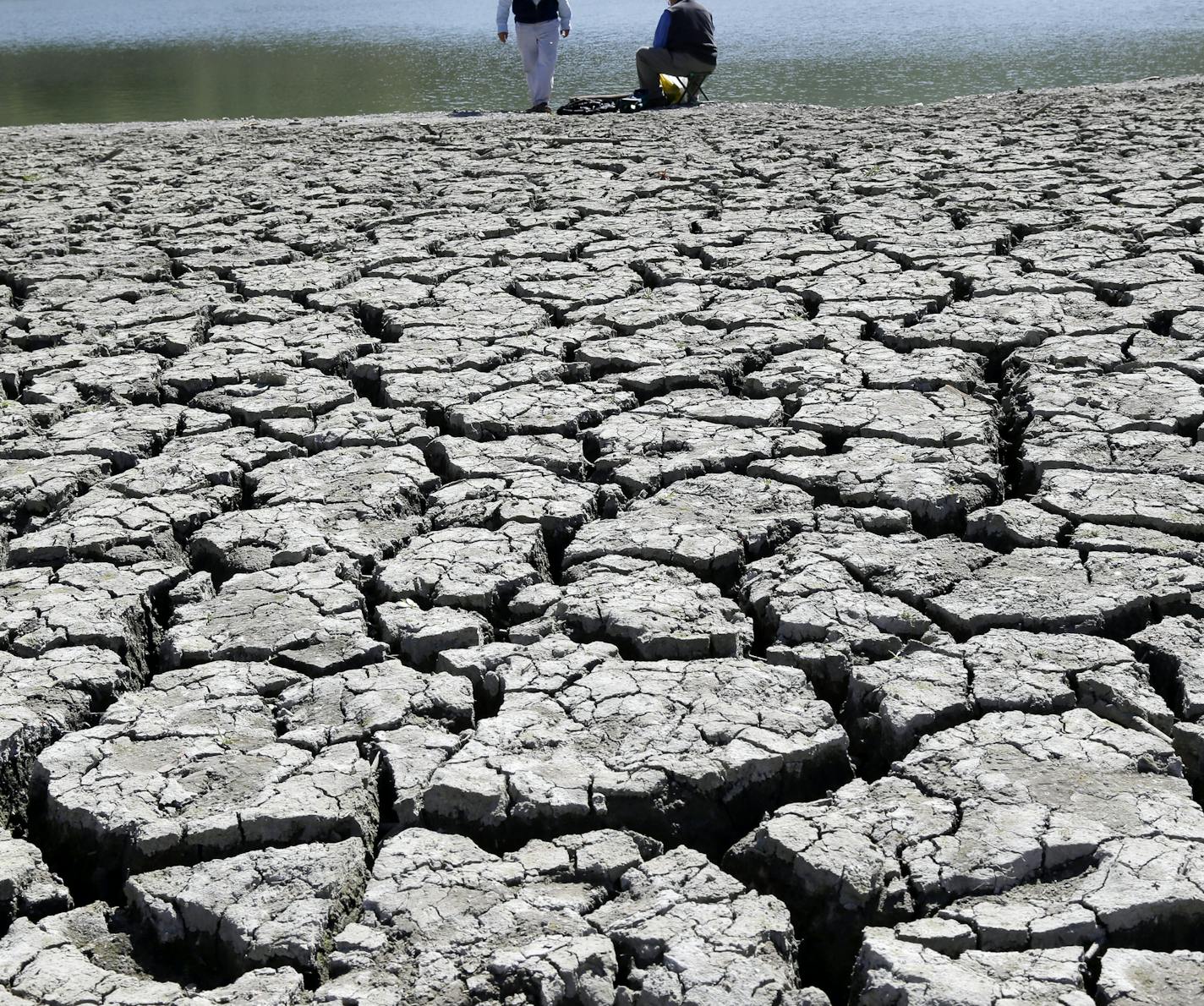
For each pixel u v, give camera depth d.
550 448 4.95
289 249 8.08
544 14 14.25
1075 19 27.77
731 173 9.90
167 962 2.68
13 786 3.16
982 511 4.26
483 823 2.95
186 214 9.32
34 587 3.98
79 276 7.62
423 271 7.39
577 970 2.47
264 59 26.02
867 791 2.96
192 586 3.99
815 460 4.71
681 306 6.54
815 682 3.52
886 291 6.59
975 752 3.04
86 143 13.20
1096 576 3.81
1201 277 6.48
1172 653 3.40
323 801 2.96
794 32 27.05
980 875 2.67
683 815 2.98
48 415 5.45
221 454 4.96
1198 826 2.76
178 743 3.19
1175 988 2.37
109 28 36.53
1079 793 2.88
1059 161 9.58
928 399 5.22
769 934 2.57
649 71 14.58
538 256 7.67
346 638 3.66
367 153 11.75
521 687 3.38
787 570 3.96
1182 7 30.23
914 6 33.59
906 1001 2.38
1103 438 4.73
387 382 5.68
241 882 2.76
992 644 3.48
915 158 10.12
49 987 2.51
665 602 3.77
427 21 35.00
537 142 11.97
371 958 2.54
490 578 3.96
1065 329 5.89
